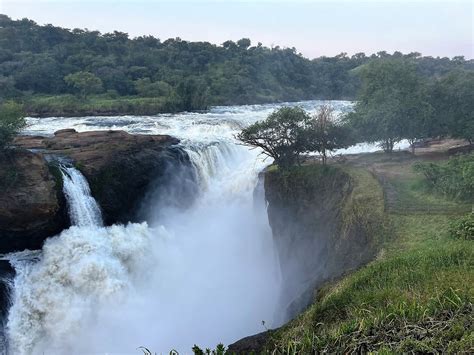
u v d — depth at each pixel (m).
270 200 29.95
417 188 23.59
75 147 30.22
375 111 32.47
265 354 11.48
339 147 29.59
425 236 17.44
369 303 11.65
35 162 23.70
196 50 124.19
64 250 23.53
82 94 79.00
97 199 26.77
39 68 81.00
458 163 24.31
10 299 21.16
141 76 96.06
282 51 137.00
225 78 101.06
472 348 8.18
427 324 9.69
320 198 27.17
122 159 29.09
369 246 18.77
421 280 12.06
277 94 109.69
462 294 10.30
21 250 23.16
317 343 10.51
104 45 109.56
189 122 49.94
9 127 23.14
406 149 38.31
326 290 15.25
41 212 22.25
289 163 29.92
